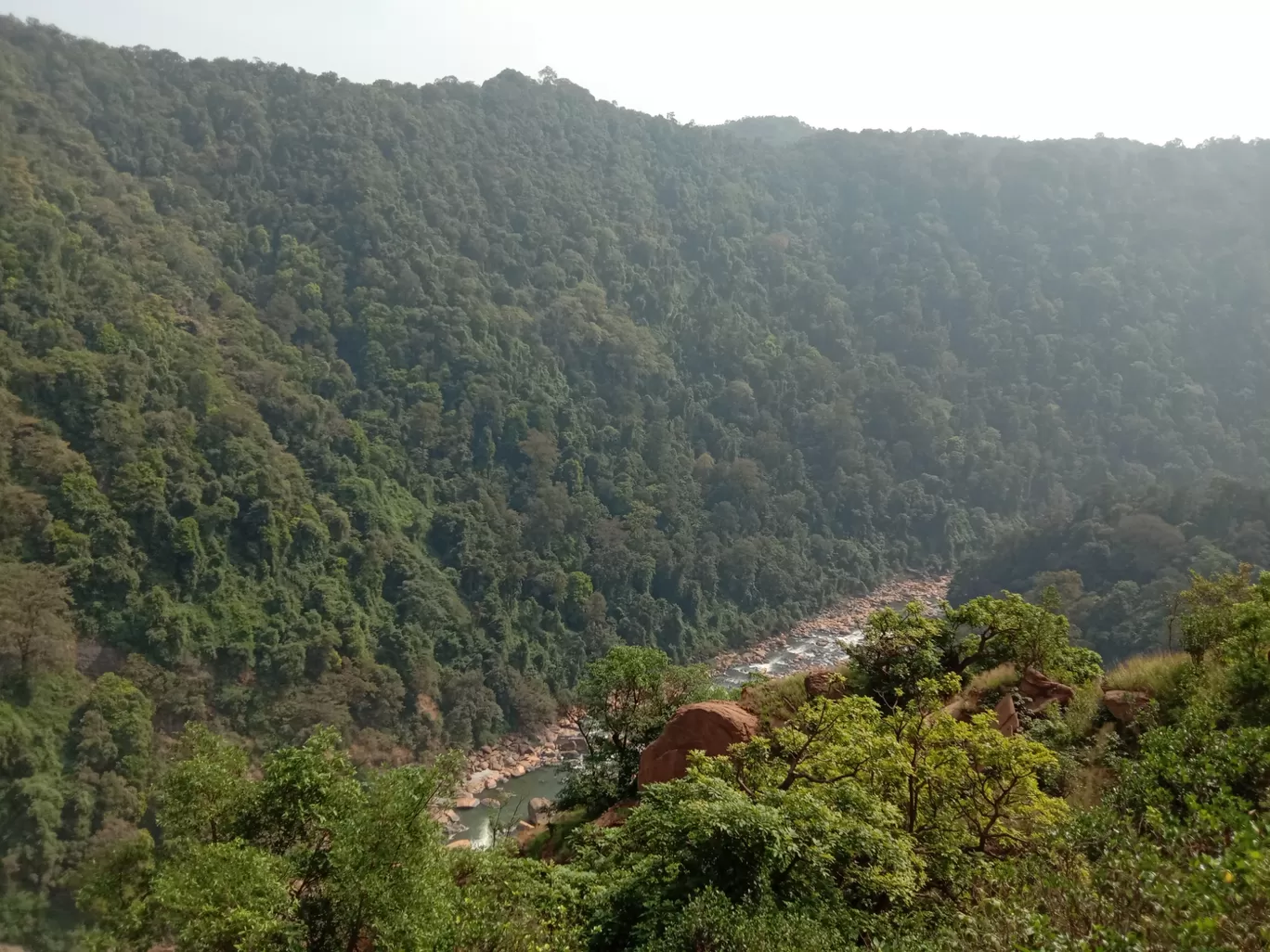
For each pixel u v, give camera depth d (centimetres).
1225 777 856
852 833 969
